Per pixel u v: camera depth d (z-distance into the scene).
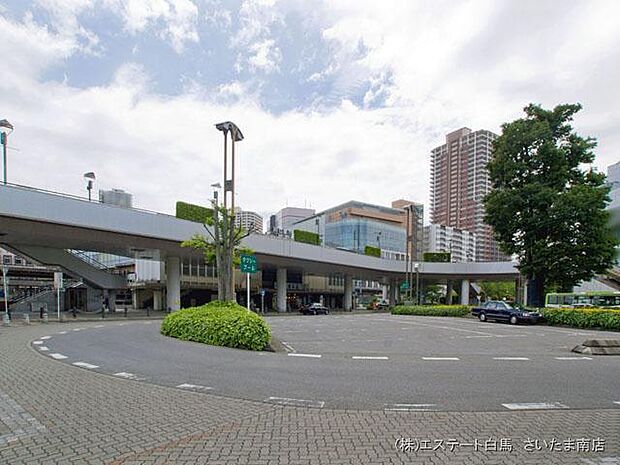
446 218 117.12
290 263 43.28
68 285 39.88
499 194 30.17
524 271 29.27
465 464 4.06
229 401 6.27
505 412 5.84
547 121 29.23
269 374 8.28
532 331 20.47
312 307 42.19
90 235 26.41
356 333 18.67
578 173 29.08
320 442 4.59
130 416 5.50
